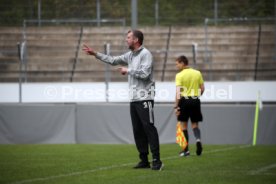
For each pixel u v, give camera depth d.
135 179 27.80
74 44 82.56
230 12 90.44
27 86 64.50
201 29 84.69
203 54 79.88
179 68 42.03
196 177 28.70
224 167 33.53
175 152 44.78
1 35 84.38
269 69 78.69
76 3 90.44
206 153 43.53
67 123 57.34
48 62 79.50
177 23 89.31
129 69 30.61
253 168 33.03
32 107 57.41
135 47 31.17
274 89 59.97
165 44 83.06
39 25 86.31
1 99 65.06
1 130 57.56
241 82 60.28
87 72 78.06
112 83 62.81
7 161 37.38
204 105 56.09
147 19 90.44
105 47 56.88
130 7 91.00
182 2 91.81
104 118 56.84
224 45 82.25
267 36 83.44
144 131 32.25
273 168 33.06
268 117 55.03
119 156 41.03
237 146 52.03
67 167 33.47
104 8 90.56
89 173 30.33
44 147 50.88
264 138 55.06
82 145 53.59
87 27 84.69
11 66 78.94
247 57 80.19
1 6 88.75
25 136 57.41
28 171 31.48
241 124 55.69
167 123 56.06
